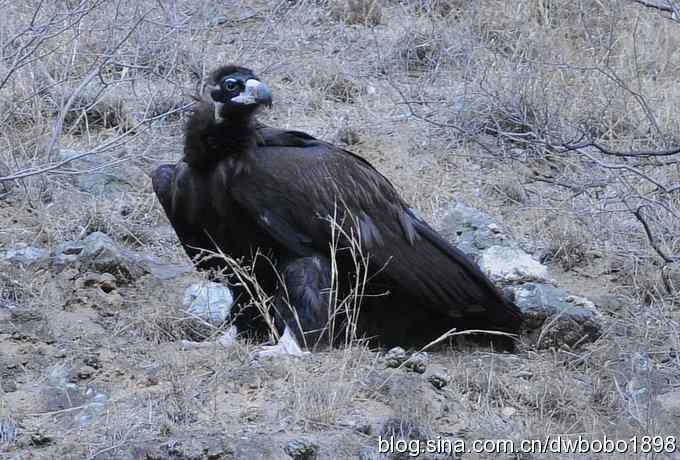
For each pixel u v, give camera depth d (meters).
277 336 14.09
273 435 12.01
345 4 24.67
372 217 14.52
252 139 14.20
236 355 13.63
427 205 18.81
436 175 19.80
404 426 12.19
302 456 11.60
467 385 13.55
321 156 14.44
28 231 17.30
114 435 11.99
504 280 16.17
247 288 14.03
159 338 14.64
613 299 16.28
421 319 15.22
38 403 12.80
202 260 14.38
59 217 17.61
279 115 21.23
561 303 15.06
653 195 18.30
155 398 12.68
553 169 20.16
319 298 14.08
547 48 22.38
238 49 22.17
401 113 21.58
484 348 15.09
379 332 15.05
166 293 15.77
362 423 12.27
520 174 19.97
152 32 21.03
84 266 15.78
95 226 17.45
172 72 20.64
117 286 15.81
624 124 20.53
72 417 12.45
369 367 13.42
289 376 13.04
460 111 21.06
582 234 17.66
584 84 21.34
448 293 14.76
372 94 22.16
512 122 20.86
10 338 14.30
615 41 22.75
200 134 14.07
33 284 15.51
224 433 11.98
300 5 24.39
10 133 18.73
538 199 19.19
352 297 14.54
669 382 14.35
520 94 20.98
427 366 14.01
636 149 19.81
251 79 14.00
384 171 19.81
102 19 20.72
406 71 23.00
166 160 19.50
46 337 14.35
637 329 15.41
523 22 23.55
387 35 24.19
